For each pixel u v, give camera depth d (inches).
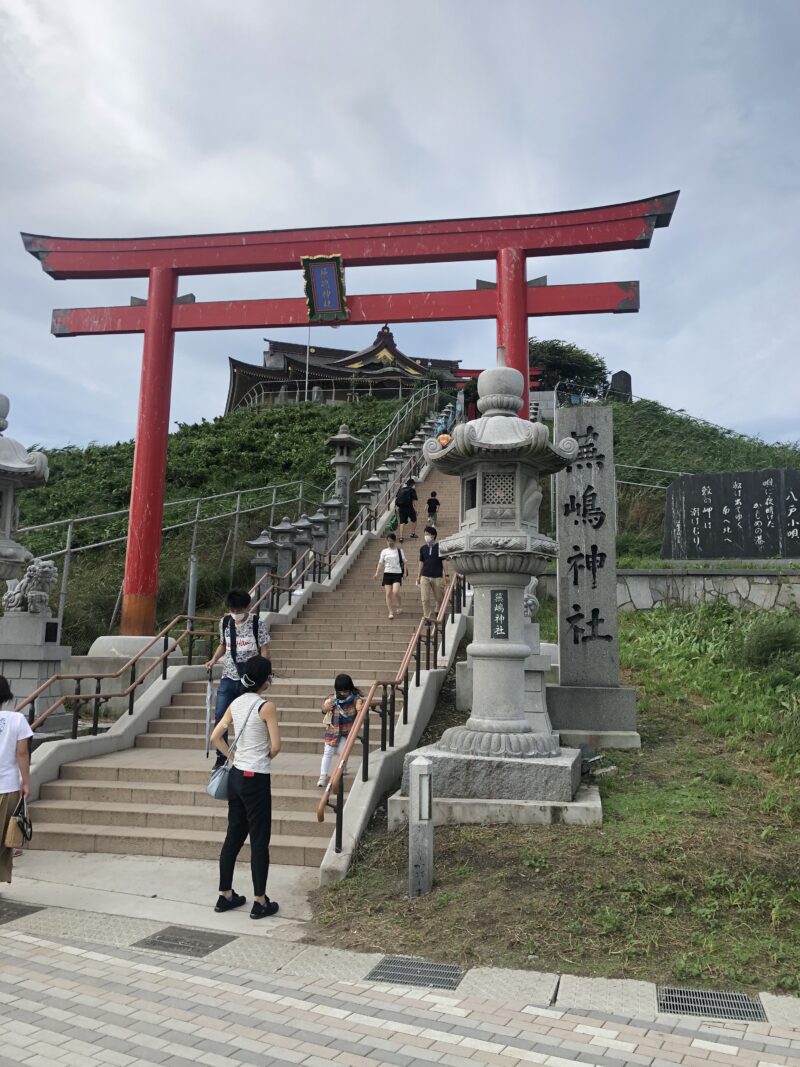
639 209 578.2
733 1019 166.9
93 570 749.9
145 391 611.8
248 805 237.0
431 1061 150.2
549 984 182.9
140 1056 152.6
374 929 217.0
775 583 588.1
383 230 609.3
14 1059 150.9
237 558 768.9
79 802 331.0
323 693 437.1
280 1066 148.8
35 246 645.3
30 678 430.0
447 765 291.9
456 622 504.7
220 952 206.8
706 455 1108.5
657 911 213.6
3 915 236.4
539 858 243.8
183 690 454.0
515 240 593.9
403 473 1016.2
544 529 888.9
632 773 335.3
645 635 553.6
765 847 251.0
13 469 436.5
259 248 623.8
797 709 388.8
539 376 2005.4
